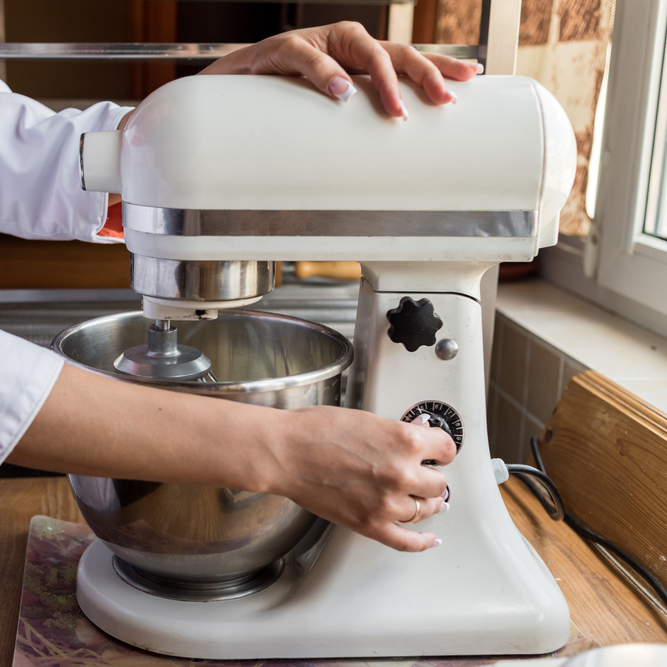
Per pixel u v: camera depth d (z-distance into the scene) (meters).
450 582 0.51
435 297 0.51
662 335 0.94
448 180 0.45
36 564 0.60
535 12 1.16
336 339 0.55
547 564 0.63
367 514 0.42
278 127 0.43
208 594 0.53
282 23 1.54
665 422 0.64
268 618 0.50
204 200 0.44
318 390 0.49
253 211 0.44
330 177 0.44
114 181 0.47
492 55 0.76
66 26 1.83
